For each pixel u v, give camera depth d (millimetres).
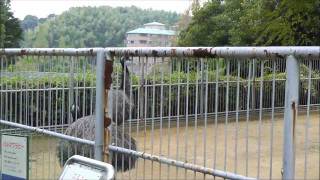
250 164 5176
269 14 16000
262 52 2838
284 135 2727
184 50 3277
